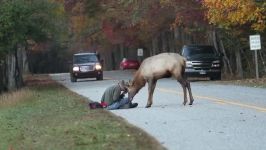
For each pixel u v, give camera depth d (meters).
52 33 61.44
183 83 31.61
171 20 76.38
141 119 26.11
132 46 112.44
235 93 38.81
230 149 17.77
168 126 23.34
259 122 23.22
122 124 24.30
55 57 161.75
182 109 29.55
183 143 19.19
